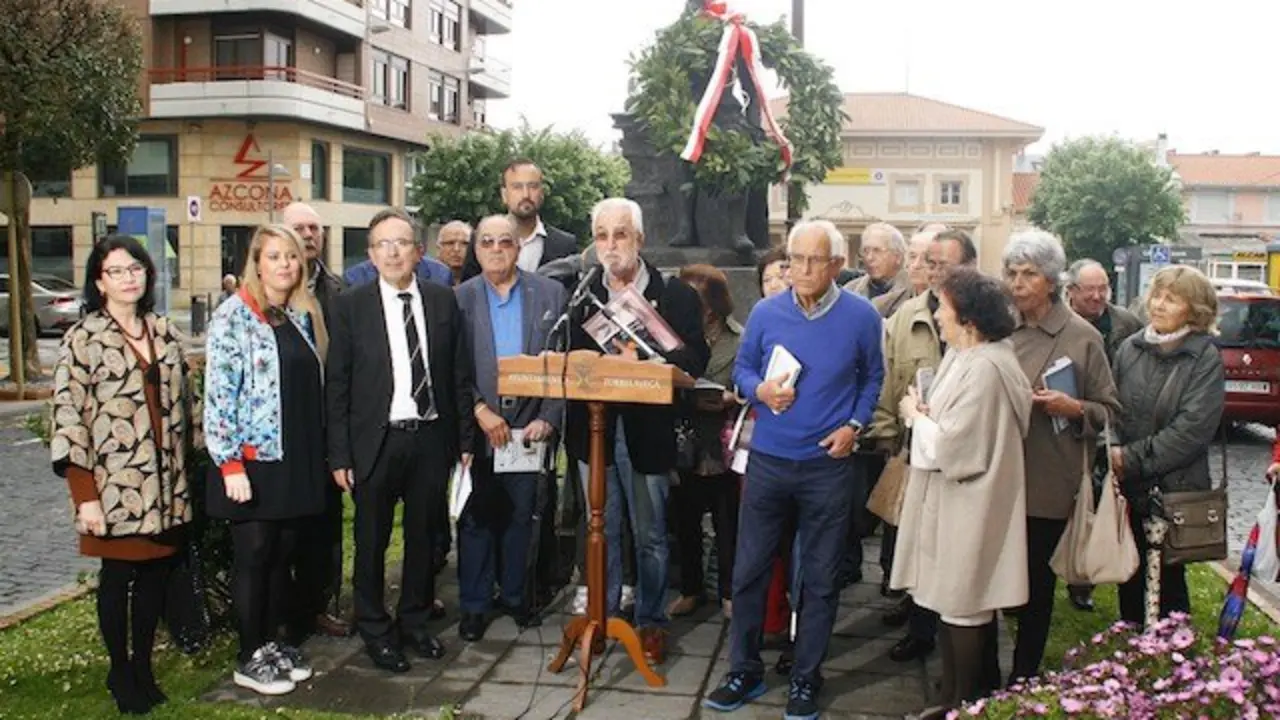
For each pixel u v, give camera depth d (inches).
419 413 194.9
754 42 282.8
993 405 160.2
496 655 202.7
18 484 378.3
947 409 162.4
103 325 172.4
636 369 175.5
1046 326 175.5
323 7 1322.6
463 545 210.1
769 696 185.5
